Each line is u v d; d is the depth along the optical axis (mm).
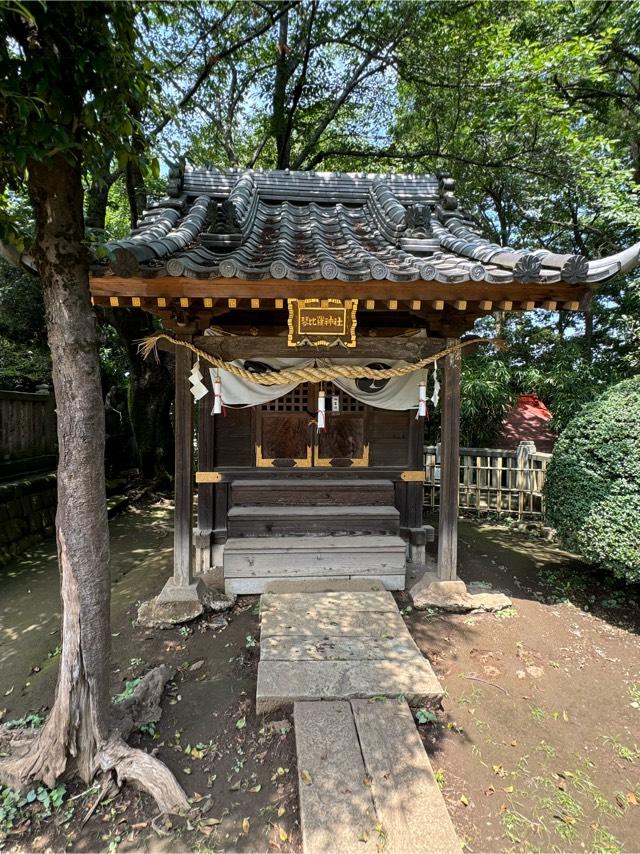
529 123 7793
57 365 2156
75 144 1857
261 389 4383
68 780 2332
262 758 2459
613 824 2145
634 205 7402
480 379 8000
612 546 3920
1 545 5453
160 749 2539
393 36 8305
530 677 3141
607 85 9297
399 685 2820
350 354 4316
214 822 2133
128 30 2006
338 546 4285
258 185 5562
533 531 6543
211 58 7770
